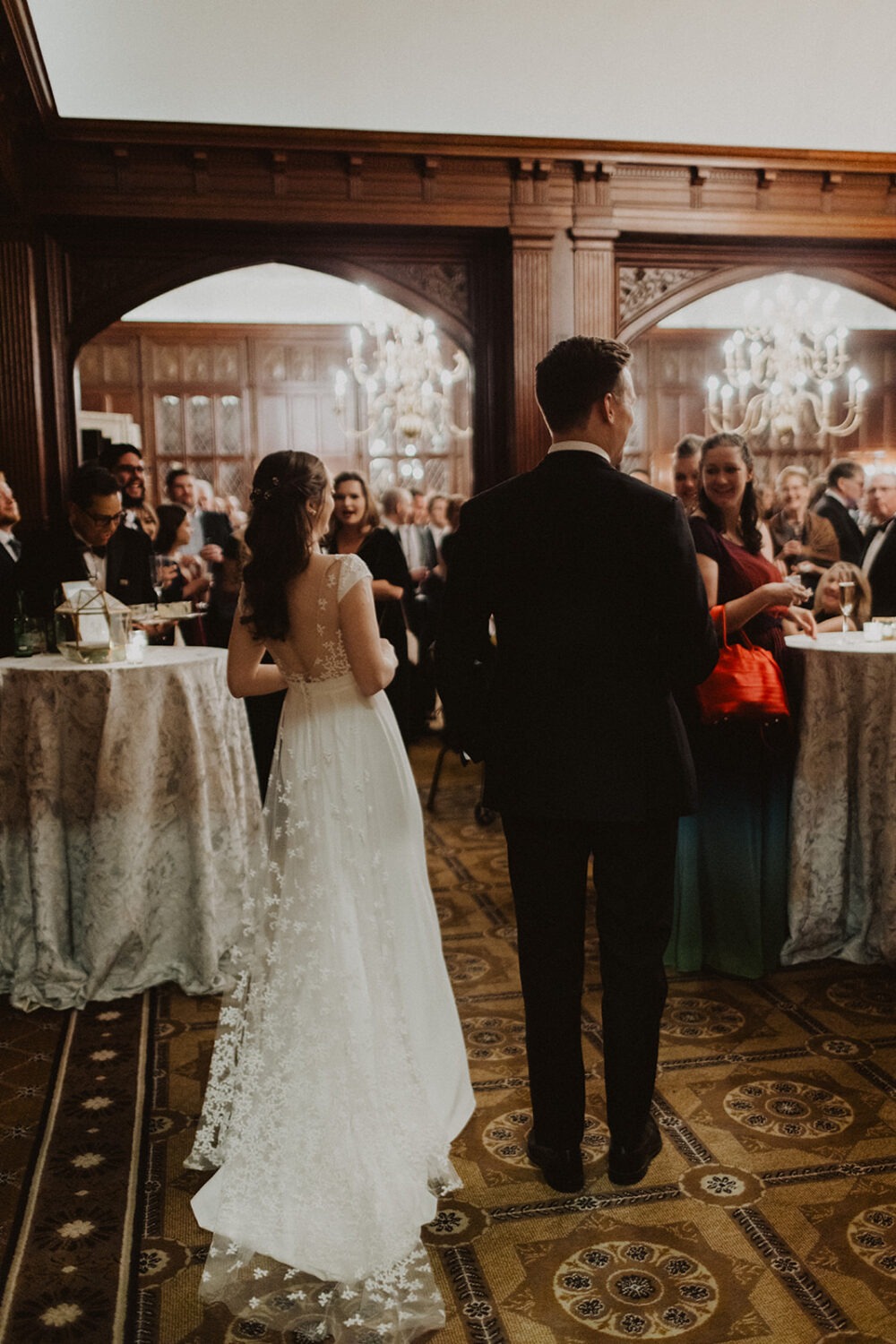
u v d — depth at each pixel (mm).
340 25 5441
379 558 4359
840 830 3510
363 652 2209
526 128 6027
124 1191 2336
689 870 3463
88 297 5941
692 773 2168
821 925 3545
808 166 6328
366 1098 2066
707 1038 3031
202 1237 2174
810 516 5777
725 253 6605
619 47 5719
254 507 2227
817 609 4031
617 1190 2314
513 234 6113
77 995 3328
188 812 3385
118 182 5676
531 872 2178
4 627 4008
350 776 2232
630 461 12273
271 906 2252
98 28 5246
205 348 11539
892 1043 2977
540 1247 2125
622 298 6562
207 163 5754
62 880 3359
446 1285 2020
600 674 2078
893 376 12477
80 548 3979
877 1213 2215
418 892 2398
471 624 2162
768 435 12250
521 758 2123
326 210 5914
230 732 3539
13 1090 2799
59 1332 1896
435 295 6371
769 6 5648
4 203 5523
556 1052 2236
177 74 5500
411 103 5836
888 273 6836
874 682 3393
